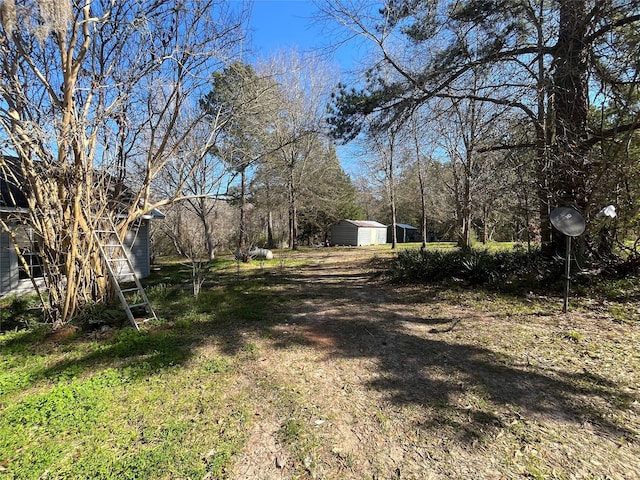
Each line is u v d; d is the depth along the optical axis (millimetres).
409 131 8859
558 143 6105
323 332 4496
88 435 2326
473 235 22266
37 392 3002
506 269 7078
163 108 6211
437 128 11711
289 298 6637
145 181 5785
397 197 25094
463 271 7305
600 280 5699
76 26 4320
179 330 4656
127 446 2211
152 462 2049
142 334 4445
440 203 19844
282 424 2447
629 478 1832
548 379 2949
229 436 2311
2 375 3318
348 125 8281
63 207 4785
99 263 5250
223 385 3043
